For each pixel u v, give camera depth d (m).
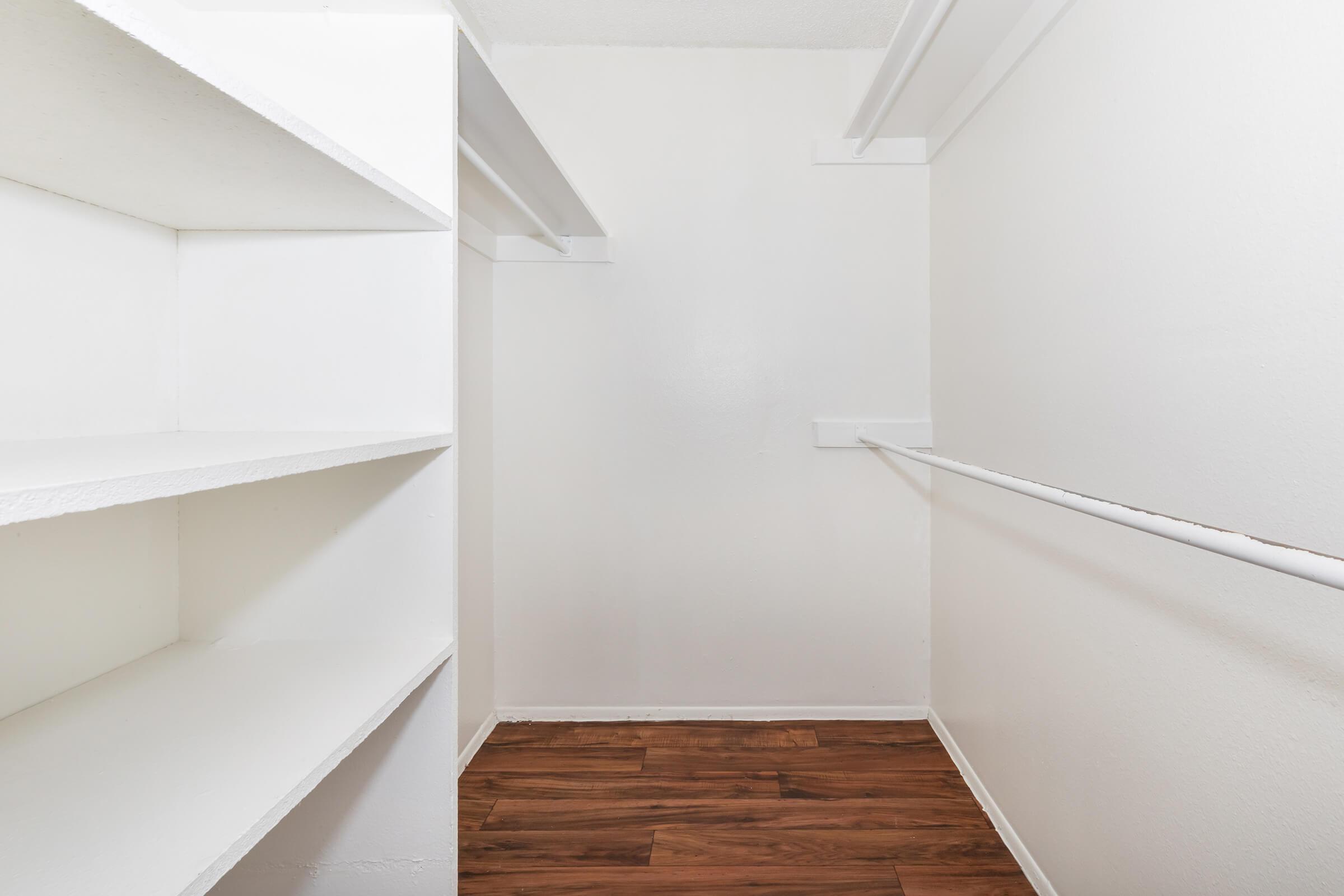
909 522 1.87
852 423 1.83
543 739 1.79
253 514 0.91
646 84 1.84
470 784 1.57
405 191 0.75
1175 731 0.86
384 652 0.86
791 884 1.24
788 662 1.89
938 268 1.77
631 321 1.86
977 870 1.28
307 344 0.88
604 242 1.84
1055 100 1.16
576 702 1.91
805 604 1.88
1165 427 0.87
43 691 0.72
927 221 1.84
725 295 1.85
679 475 1.87
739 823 1.42
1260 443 0.72
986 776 1.46
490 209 1.59
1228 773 0.77
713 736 1.80
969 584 1.58
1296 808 0.68
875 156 1.82
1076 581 1.10
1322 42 0.65
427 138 0.87
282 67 0.89
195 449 0.61
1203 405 0.80
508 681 1.91
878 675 1.89
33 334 0.69
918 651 1.89
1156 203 0.89
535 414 1.88
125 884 0.46
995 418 1.42
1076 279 1.09
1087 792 1.07
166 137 0.57
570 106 1.84
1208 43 0.79
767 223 1.84
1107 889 1.01
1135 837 0.94
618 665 1.90
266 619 0.91
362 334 0.88
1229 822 0.76
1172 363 0.86
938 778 1.59
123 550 0.82
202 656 0.85
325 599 0.91
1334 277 0.63
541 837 1.37
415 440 0.77
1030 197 1.25
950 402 1.70
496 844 1.35
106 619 0.80
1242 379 0.74
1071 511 1.11
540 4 1.64
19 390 0.68
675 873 1.26
